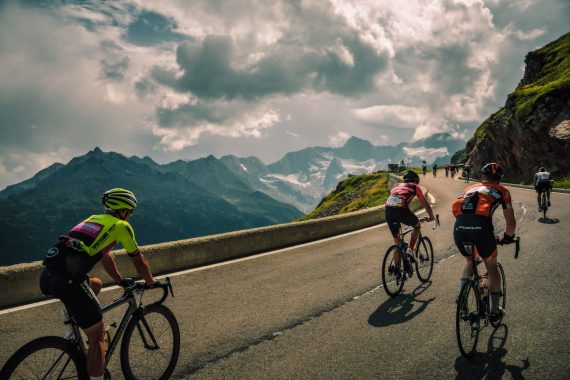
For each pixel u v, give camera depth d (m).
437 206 22.28
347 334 5.47
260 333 5.57
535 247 10.23
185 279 8.29
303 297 7.08
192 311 6.45
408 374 4.40
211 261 9.79
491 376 4.32
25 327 5.77
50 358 3.48
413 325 5.70
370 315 6.13
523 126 38.72
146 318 4.25
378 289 7.40
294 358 4.83
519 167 40.72
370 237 13.06
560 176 34.56
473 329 4.79
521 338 5.16
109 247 3.74
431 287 7.43
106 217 3.80
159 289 7.59
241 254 10.52
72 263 3.54
